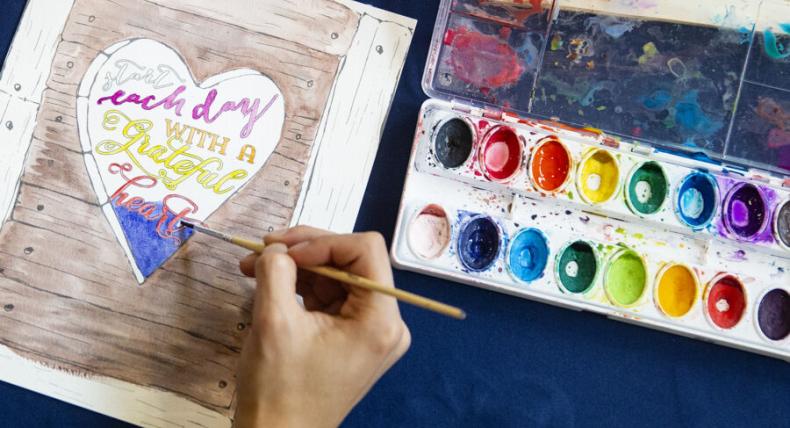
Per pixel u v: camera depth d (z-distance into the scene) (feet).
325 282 2.07
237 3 2.39
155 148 2.31
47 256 2.22
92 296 2.22
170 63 2.35
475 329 2.39
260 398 1.77
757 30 2.55
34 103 2.28
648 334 2.47
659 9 2.55
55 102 2.29
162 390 2.20
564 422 2.37
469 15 2.51
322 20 2.40
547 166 2.45
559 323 2.44
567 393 2.39
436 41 2.44
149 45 2.35
